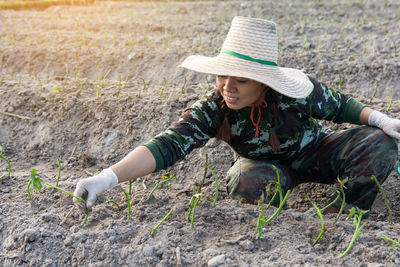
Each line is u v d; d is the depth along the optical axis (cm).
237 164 303
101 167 388
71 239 257
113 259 245
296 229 262
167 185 355
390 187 354
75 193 241
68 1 915
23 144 416
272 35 252
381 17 729
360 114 288
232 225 265
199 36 651
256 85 251
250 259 238
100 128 412
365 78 507
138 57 568
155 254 244
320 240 254
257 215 272
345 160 292
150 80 537
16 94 450
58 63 570
